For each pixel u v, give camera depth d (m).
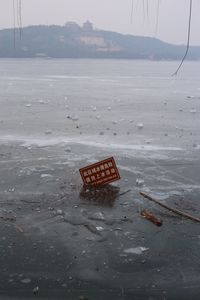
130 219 5.11
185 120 11.98
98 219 5.09
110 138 9.39
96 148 8.41
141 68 52.47
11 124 10.89
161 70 46.53
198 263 4.18
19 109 13.66
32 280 3.85
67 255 4.28
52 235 4.69
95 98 17.50
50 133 9.80
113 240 4.60
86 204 5.52
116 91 20.78
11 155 7.79
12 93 19.00
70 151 8.14
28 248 4.40
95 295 3.66
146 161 7.54
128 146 8.66
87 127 10.66
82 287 3.77
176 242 4.57
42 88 21.86
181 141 9.22
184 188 6.20
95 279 3.89
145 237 4.68
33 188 6.07
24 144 8.66
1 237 4.62
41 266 4.08
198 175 6.80
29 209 5.34
